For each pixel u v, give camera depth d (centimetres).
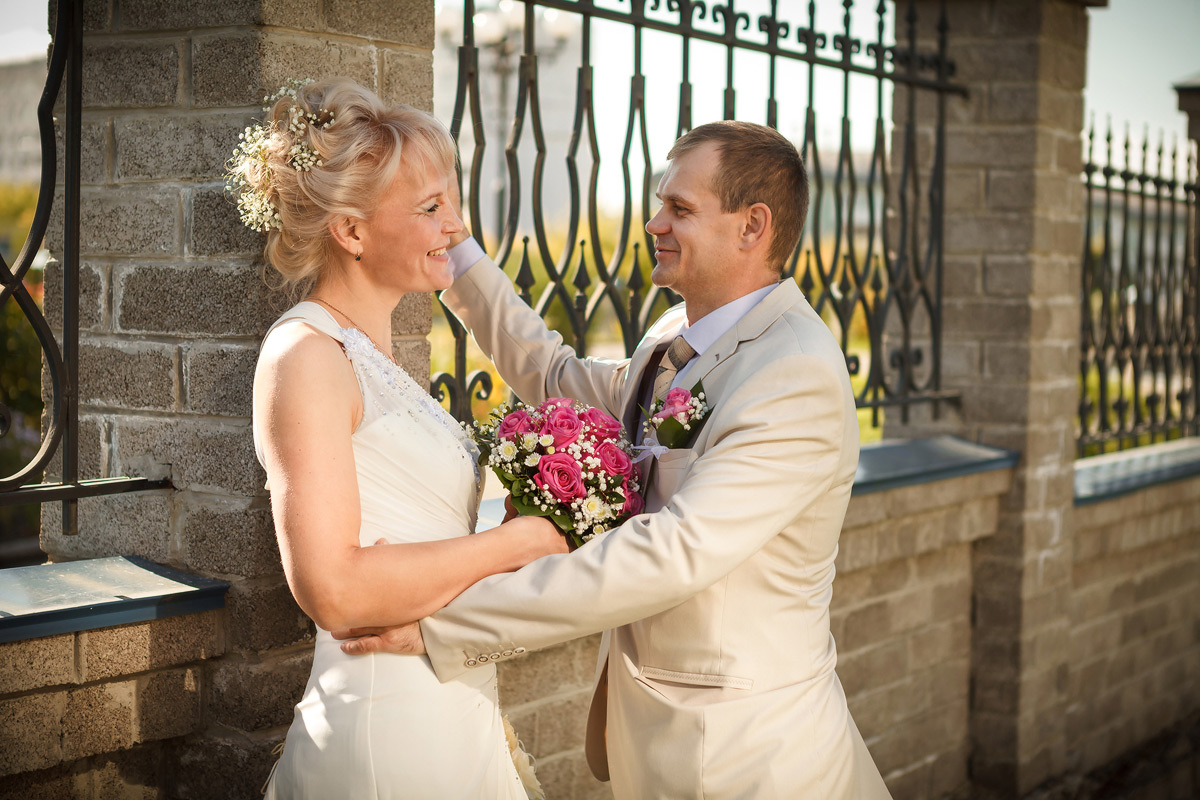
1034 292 390
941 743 394
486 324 232
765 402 173
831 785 181
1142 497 458
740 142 188
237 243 200
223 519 206
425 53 222
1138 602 478
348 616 153
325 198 166
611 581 163
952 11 396
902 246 378
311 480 152
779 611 182
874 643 362
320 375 157
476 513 184
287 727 211
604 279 279
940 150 390
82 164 220
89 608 189
